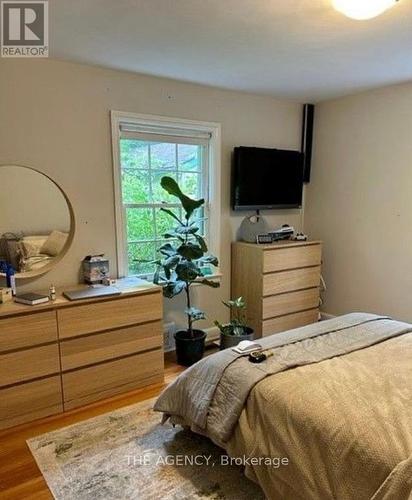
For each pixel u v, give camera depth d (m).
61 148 2.73
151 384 2.83
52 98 2.65
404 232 3.46
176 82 3.19
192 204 3.05
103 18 2.00
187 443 2.12
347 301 4.00
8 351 2.25
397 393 1.57
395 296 3.58
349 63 2.74
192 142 3.42
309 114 4.07
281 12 1.94
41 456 2.03
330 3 1.84
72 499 1.73
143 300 2.73
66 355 2.45
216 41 2.31
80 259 2.90
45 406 2.40
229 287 3.83
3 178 2.55
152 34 2.21
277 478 1.54
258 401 1.67
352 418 1.42
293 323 3.74
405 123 3.35
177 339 3.18
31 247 2.69
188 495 1.75
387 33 2.20
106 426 2.30
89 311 2.51
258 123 3.78
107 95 2.87
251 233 3.74
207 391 1.88
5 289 2.45
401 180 3.44
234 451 1.73
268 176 3.79
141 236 3.28
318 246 3.82
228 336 3.18
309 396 1.57
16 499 1.74
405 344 2.09
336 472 1.36
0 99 2.46
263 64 2.75
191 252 2.99
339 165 3.92
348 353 1.97
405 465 1.18
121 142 3.07
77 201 2.84
